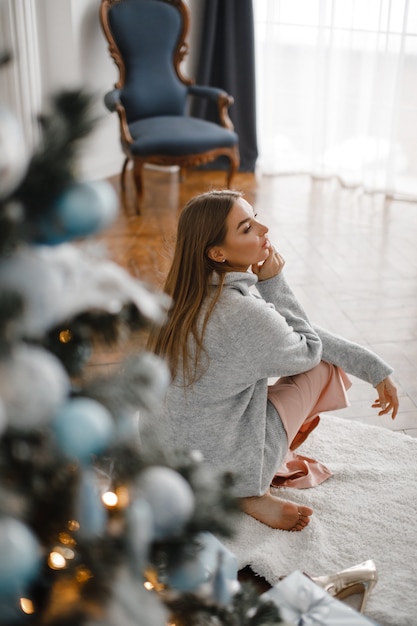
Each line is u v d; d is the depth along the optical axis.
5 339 0.61
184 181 4.78
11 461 0.70
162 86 4.37
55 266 0.69
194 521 0.83
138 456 0.83
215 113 5.03
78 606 0.69
